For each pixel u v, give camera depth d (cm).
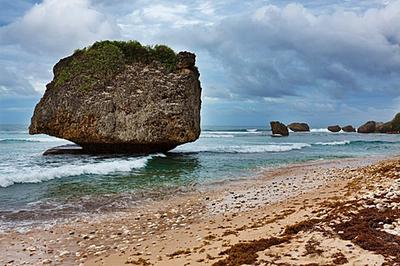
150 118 3256
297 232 908
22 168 2314
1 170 2206
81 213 1398
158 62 3553
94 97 3262
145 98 3303
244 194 1717
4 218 1315
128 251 965
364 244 768
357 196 1280
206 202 1568
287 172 2475
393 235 811
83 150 3497
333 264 688
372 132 11431
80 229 1193
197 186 1956
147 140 3269
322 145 5488
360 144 5784
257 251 800
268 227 1030
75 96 3253
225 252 836
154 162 2964
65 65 3538
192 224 1226
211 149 4259
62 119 3225
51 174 2131
